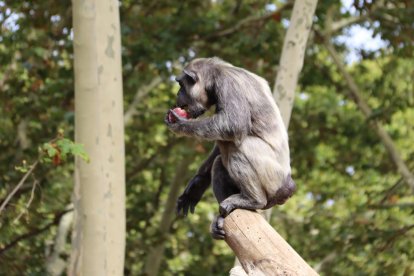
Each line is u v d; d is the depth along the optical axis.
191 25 18.55
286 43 13.58
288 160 8.84
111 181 11.78
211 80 9.05
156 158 21.47
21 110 18.75
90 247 11.64
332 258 19.11
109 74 11.89
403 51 18.12
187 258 25.89
